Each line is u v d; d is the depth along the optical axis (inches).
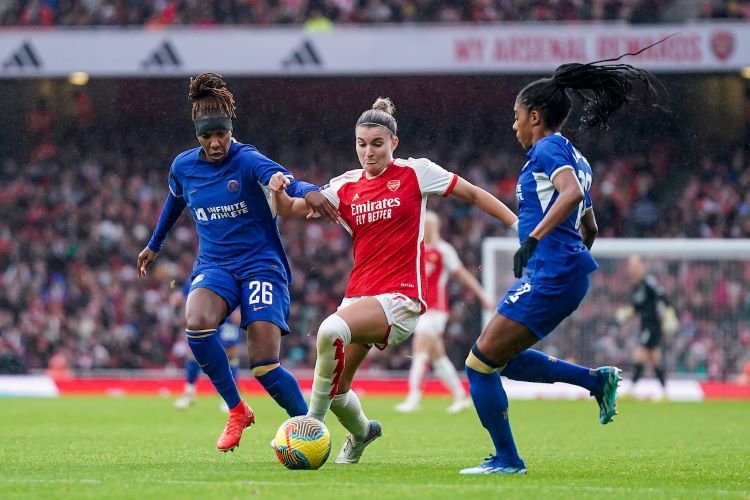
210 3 1685.5
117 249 1758.1
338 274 1672.0
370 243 440.1
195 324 434.0
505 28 1502.2
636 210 1770.4
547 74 1756.9
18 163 1879.9
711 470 450.0
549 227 376.8
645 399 1253.7
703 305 1306.6
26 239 1774.1
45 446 569.3
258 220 450.3
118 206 1817.2
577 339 1307.8
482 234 1727.4
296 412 445.1
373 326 425.1
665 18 1598.2
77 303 1656.0
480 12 1644.9
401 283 436.1
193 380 1000.9
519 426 786.2
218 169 449.1
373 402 1162.6
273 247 454.9
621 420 862.5
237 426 442.6
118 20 1689.2
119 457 496.1
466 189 442.3
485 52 1507.1
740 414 949.8
